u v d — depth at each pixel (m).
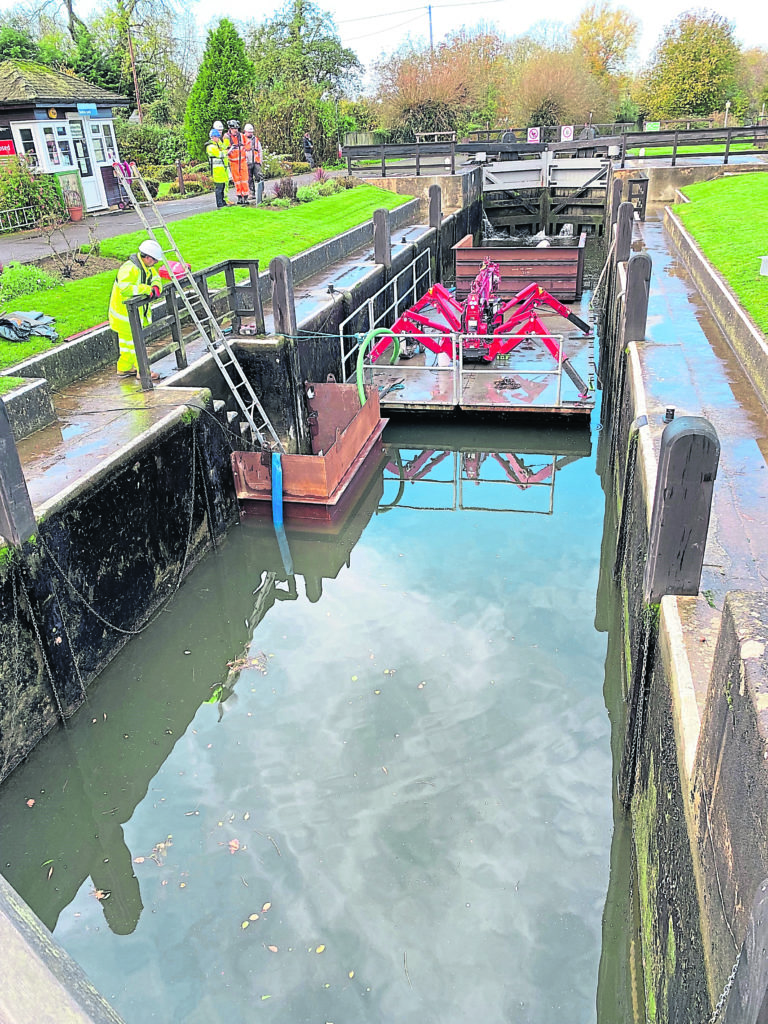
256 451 10.03
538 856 5.31
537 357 15.02
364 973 4.61
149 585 7.79
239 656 7.59
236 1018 4.39
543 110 45.47
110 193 21.34
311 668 7.31
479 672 7.13
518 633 7.71
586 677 7.02
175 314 9.36
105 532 6.97
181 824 5.69
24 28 47.69
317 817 5.67
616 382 11.36
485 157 29.48
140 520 7.57
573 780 5.92
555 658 7.30
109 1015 1.30
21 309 11.17
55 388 9.21
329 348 12.98
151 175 28.94
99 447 7.47
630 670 6.05
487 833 5.49
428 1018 4.34
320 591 8.64
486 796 5.79
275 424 10.80
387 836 5.50
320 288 14.37
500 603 8.23
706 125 45.53
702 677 3.92
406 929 4.85
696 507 4.38
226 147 20.05
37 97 18.28
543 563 9.02
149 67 43.38
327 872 5.24
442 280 22.94
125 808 5.86
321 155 37.62
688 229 17.00
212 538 9.13
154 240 9.11
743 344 9.26
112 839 5.60
